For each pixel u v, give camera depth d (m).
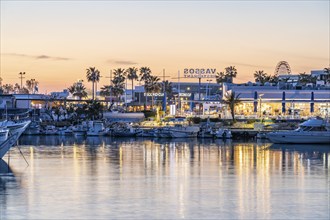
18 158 108.56
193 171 88.38
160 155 116.75
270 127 191.00
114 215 57.00
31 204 61.81
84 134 198.00
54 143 157.25
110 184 74.62
